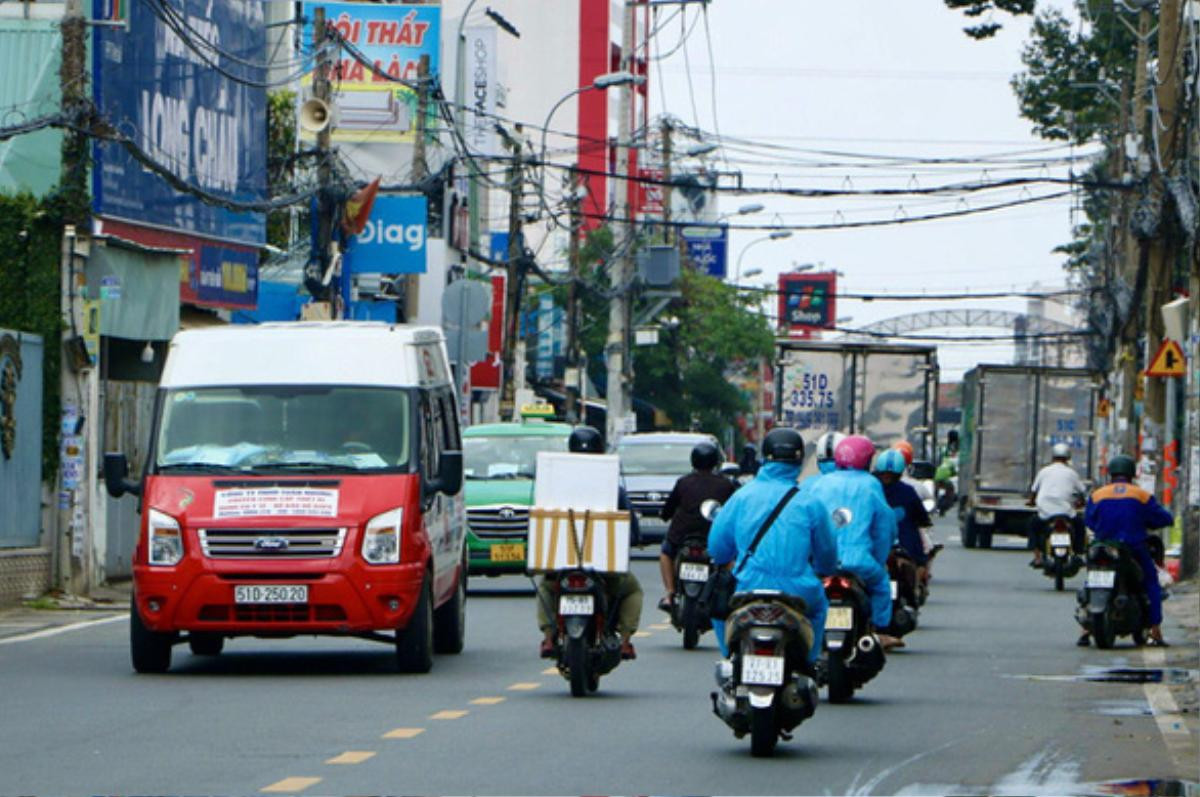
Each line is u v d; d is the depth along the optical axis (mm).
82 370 49781
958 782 22359
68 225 49656
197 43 66500
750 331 164500
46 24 56094
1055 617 48688
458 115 118938
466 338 73500
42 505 49438
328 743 24953
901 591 38844
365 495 33438
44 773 22297
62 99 48688
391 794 20984
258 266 75875
